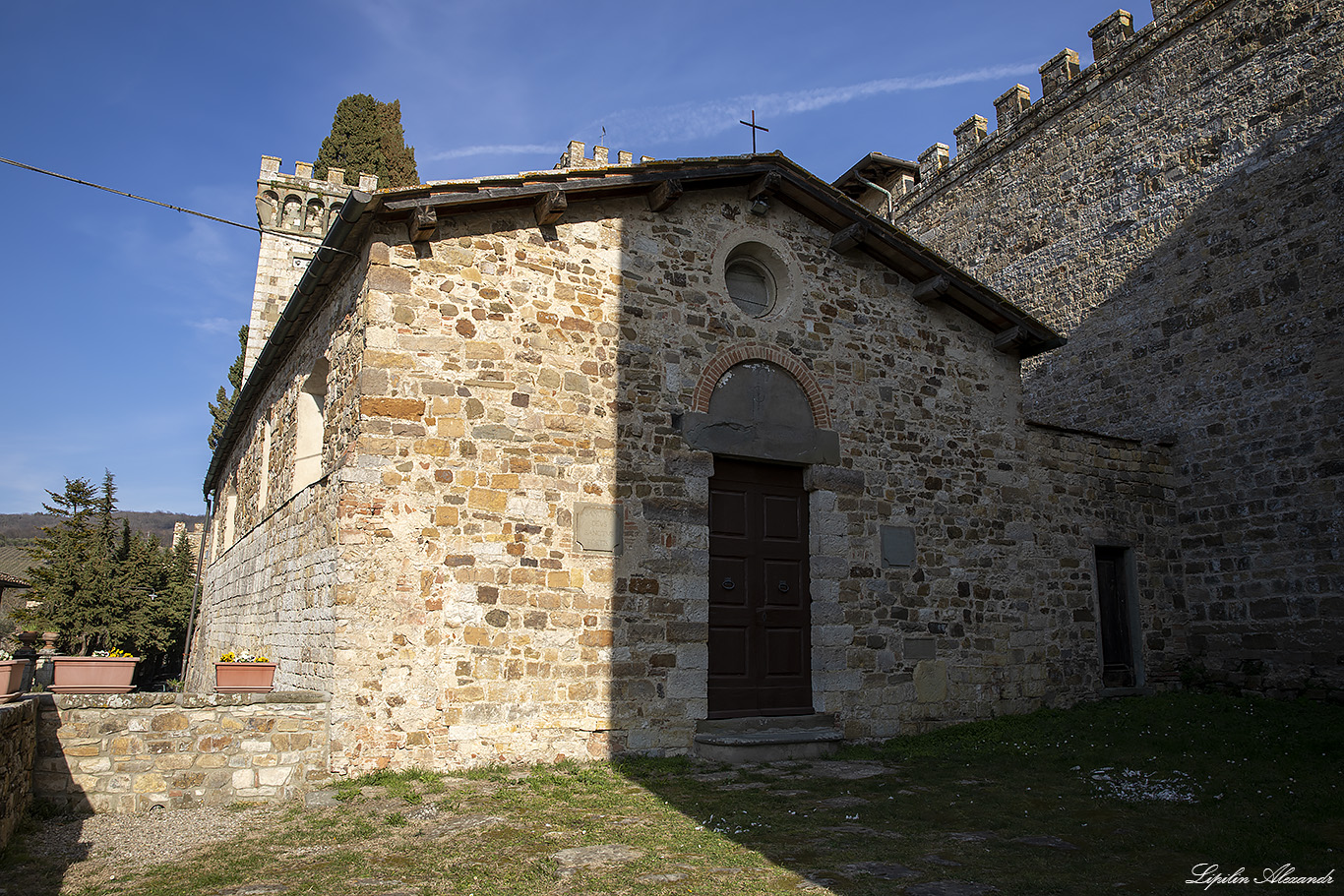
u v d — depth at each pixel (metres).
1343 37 10.07
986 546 10.37
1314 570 10.03
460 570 7.42
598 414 8.30
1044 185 14.20
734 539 9.05
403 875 4.72
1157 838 5.56
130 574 28.83
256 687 7.02
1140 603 11.21
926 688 9.61
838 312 10.02
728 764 7.84
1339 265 9.97
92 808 5.98
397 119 28.00
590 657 7.83
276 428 10.98
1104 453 11.43
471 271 7.96
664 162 8.75
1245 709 9.53
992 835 5.65
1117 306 12.72
